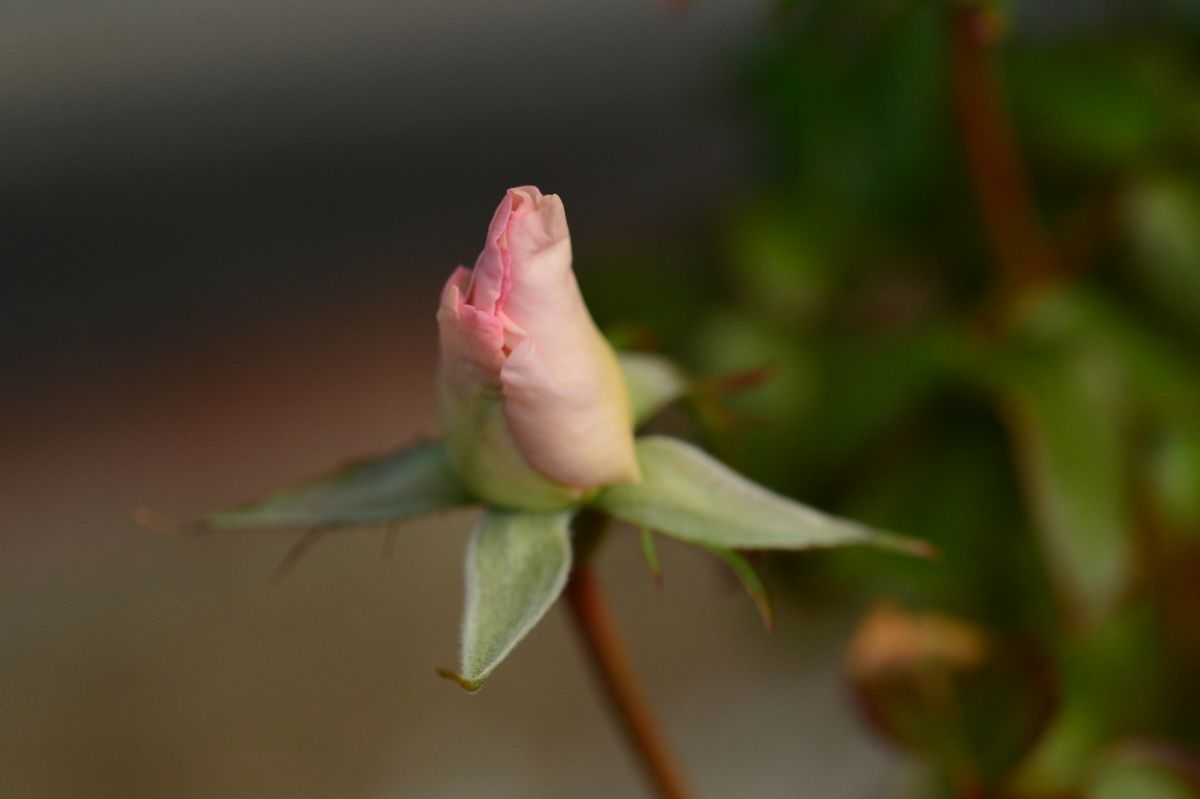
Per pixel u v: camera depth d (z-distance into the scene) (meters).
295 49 0.93
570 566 0.33
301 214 0.88
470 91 0.91
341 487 0.34
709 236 0.46
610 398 0.33
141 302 0.87
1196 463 0.40
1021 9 0.46
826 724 0.65
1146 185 0.42
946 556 0.42
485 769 0.66
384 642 0.70
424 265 0.85
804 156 0.44
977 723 0.37
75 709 0.69
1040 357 0.41
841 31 0.44
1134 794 0.37
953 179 0.43
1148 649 0.41
